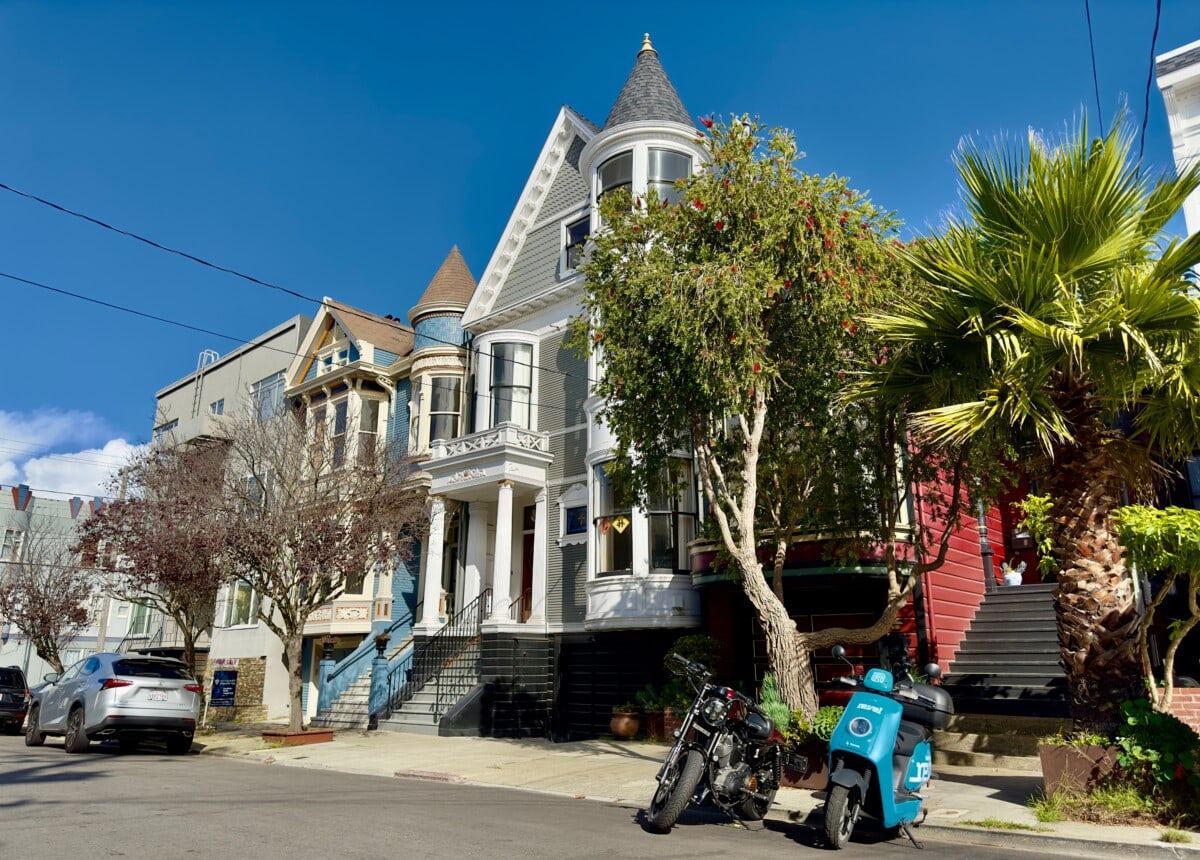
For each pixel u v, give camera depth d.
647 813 7.80
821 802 8.52
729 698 7.71
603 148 18.91
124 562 20.03
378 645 19.11
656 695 15.23
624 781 10.51
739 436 11.69
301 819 7.43
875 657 13.79
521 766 12.11
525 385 20.08
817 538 12.80
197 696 14.02
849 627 14.20
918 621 13.10
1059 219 7.77
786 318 10.68
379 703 18.47
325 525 15.52
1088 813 7.18
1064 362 7.85
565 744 14.77
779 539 11.31
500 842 6.56
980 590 15.13
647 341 10.34
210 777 10.66
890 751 6.93
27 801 8.20
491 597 20.00
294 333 28.38
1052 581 15.75
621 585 15.77
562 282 20.25
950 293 8.19
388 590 22.05
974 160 8.32
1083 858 6.45
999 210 8.34
